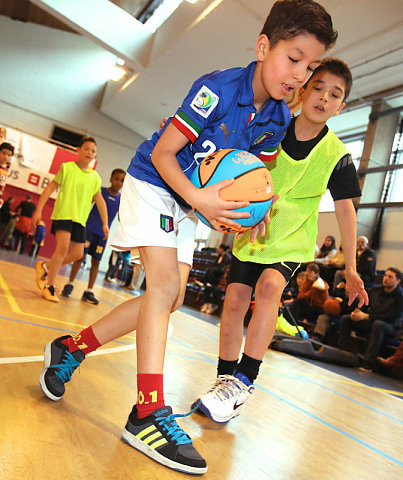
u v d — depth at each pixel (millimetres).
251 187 1115
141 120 13938
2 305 2590
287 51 1095
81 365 1670
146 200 1186
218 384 1500
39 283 3367
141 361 1083
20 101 13422
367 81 9008
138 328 1105
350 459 1413
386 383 4520
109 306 4074
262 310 1513
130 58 10320
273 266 1592
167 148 1104
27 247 10867
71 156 11078
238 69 1200
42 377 1202
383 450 1629
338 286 6234
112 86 13375
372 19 7051
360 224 9266
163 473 955
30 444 902
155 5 10234
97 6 9742
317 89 1595
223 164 1132
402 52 7730
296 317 6379
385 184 9492
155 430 1020
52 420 1063
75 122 14117
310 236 1716
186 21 9055
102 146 14516
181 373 2053
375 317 5504
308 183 1692
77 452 927
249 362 1492
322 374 3619
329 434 1660
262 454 1252
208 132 1205
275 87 1132
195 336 3805
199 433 1298
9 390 1188
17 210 10359
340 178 1711
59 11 9352
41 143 10789
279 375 2877
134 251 1359
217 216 1053
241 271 1670
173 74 10484
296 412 1892
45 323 2322
